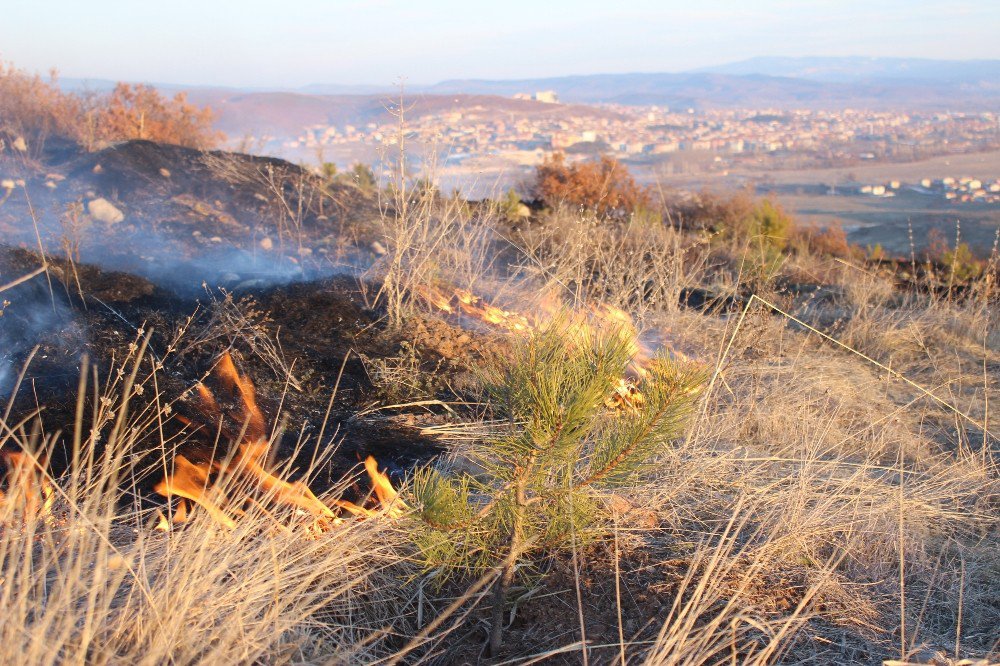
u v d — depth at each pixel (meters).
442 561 2.42
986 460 3.86
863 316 6.49
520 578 2.60
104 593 1.99
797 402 4.46
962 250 9.57
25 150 7.83
